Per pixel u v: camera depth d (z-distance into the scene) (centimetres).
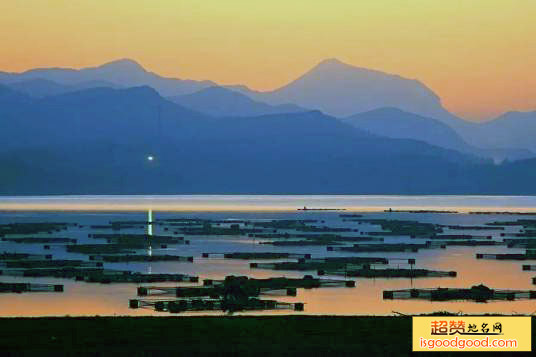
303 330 10094
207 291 18225
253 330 10075
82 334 9794
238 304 15825
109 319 10794
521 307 16762
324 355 8844
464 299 17825
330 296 18225
